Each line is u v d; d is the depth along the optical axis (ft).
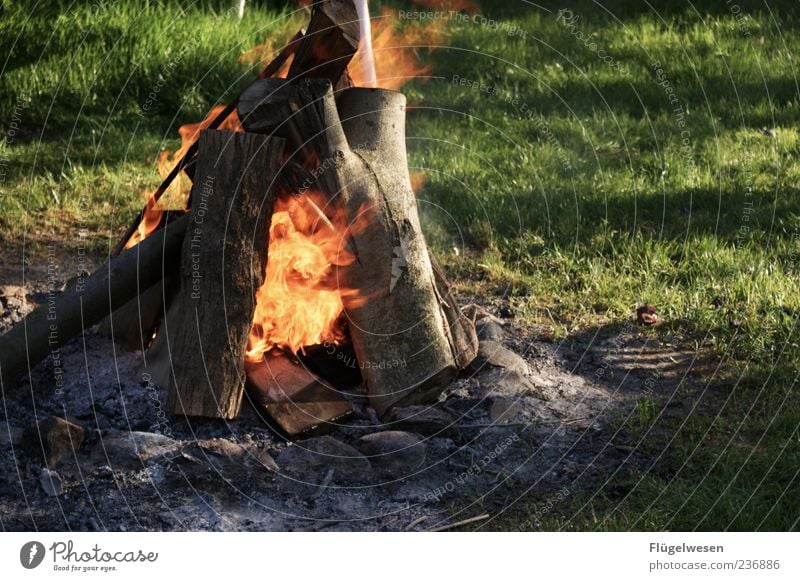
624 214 19.38
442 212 19.38
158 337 13.32
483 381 13.57
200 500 11.08
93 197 19.80
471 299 16.51
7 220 18.52
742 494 11.28
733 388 13.76
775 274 16.79
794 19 30.27
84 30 24.44
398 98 13.15
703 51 27.86
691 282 16.89
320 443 11.85
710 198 20.11
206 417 12.04
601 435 12.67
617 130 23.61
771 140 23.26
